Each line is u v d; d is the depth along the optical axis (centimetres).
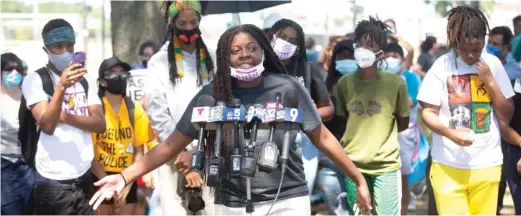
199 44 667
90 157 677
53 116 639
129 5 1093
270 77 471
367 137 686
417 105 934
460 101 621
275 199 456
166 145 483
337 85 713
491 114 621
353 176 493
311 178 708
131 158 730
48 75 662
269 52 468
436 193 633
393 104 689
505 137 643
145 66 1018
